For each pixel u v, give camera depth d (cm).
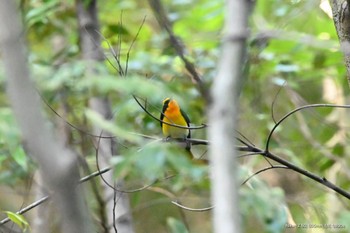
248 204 835
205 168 654
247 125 1255
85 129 895
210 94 326
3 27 285
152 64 1159
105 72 883
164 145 649
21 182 1176
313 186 1338
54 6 1196
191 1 1591
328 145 1410
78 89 923
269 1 1445
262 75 1312
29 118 285
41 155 285
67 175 288
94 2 1075
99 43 1055
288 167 738
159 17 487
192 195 1203
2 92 771
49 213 941
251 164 1141
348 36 670
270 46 1327
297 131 1386
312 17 1401
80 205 291
